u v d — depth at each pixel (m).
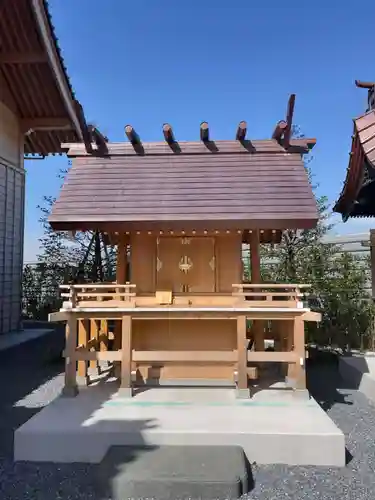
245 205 5.84
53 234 15.49
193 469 3.86
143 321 6.33
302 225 5.67
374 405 6.27
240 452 4.20
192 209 5.81
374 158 5.20
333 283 10.22
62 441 4.45
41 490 3.81
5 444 4.83
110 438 4.44
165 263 6.33
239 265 6.29
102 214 5.81
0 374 8.08
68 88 10.59
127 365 5.68
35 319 15.59
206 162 6.59
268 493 3.75
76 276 14.48
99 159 6.73
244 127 6.43
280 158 6.59
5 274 11.47
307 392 5.58
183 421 4.75
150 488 3.67
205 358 5.65
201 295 6.23
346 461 4.40
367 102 6.54
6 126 11.34
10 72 10.71
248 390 5.61
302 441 4.36
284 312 5.62
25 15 8.97
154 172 6.47
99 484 3.77
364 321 9.66
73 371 5.73
